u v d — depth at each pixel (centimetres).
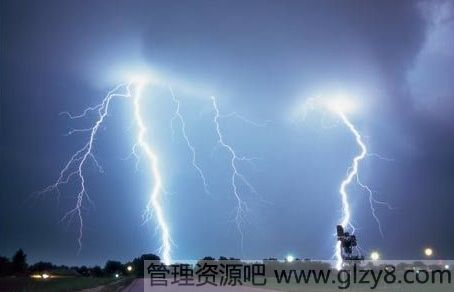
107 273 9688
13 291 3450
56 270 9062
